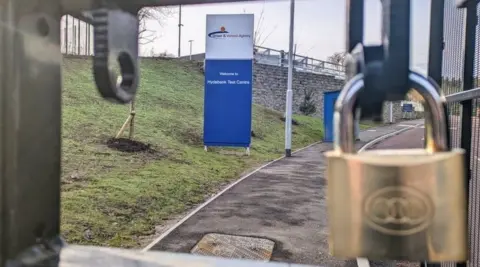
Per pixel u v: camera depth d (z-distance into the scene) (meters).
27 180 1.02
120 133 12.55
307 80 32.03
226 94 15.31
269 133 21.30
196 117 18.91
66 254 1.13
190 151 13.81
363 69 0.77
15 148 0.98
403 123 30.48
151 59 27.75
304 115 31.22
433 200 0.76
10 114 0.97
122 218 6.65
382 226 0.76
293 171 12.20
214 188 9.46
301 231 6.21
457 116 2.78
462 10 2.66
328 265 4.87
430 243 0.76
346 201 0.77
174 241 5.70
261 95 29.20
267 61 30.42
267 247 5.48
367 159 0.77
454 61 2.85
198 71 28.06
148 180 9.09
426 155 0.78
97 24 0.92
